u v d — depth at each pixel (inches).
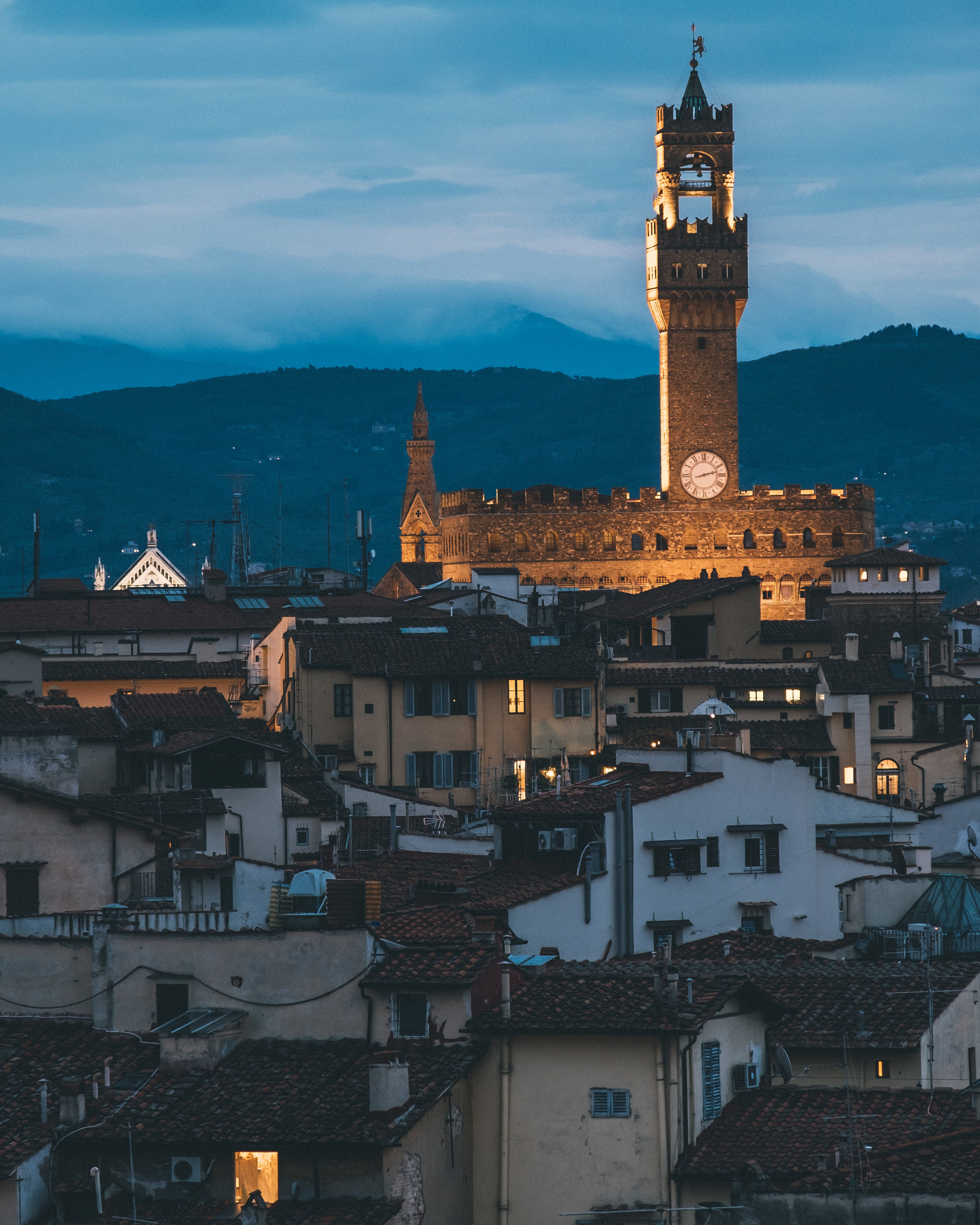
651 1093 2605.8
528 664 6697.8
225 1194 2546.8
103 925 2839.6
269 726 6683.1
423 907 3467.0
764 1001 2856.8
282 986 2716.5
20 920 2940.5
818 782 5059.1
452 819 5698.8
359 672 6574.8
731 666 7239.2
